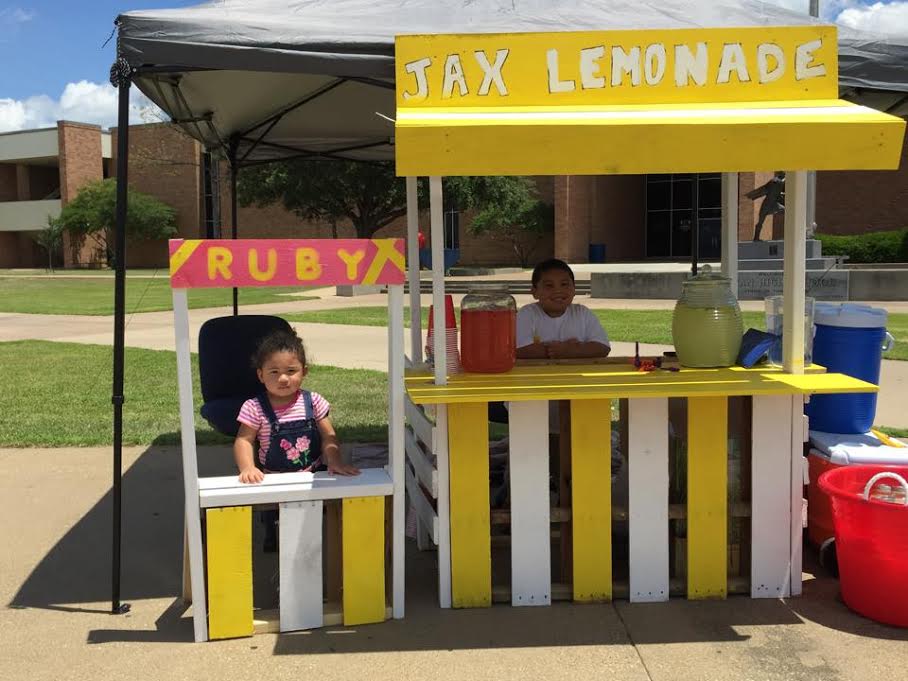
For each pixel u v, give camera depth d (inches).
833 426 157.8
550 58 132.4
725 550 137.5
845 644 122.0
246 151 273.6
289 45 130.2
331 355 435.5
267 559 161.6
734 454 142.0
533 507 134.9
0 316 718.5
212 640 125.8
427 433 140.1
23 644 125.6
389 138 265.3
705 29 133.3
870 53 139.4
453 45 130.9
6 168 2075.5
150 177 1871.3
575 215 1299.2
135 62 129.0
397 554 131.1
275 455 141.8
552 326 180.1
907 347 419.8
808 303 156.9
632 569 137.0
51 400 322.0
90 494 203.2
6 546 168.4
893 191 1118.4
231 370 196.1
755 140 118.9
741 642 123.1
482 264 1439.5
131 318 681.0
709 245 1385.3
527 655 119.9
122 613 137.1
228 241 119.1
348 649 122.4
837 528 132.2
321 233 1536.7
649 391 128.6
